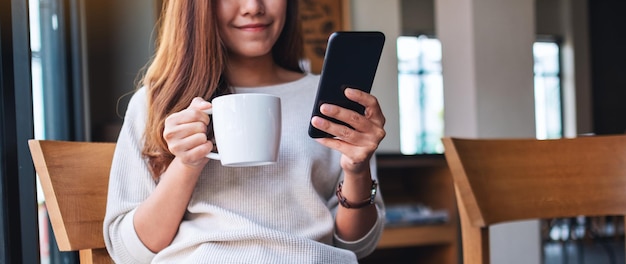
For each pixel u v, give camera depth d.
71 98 2.55
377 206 1.17
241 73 1.14
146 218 0.98
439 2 3.32
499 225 3.05
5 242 1.09
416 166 3.05
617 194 1.28
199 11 1.03
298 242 0.97
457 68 3.20
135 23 3.12
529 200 1.23
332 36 0.86
